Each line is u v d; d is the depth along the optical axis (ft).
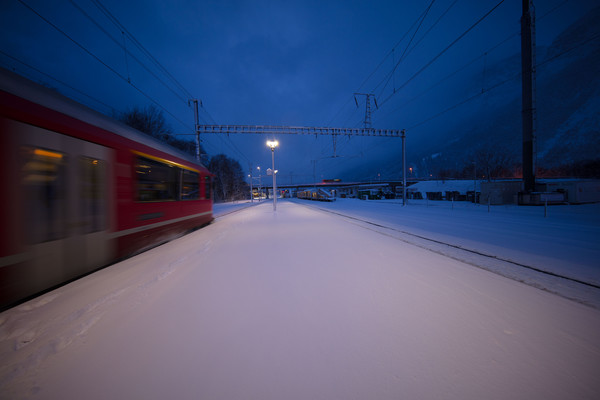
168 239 23.38
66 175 12.43
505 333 7.45
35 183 10.96
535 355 6.42
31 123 10.85
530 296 10.09
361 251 18.38
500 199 64.90
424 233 25.50
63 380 5.93
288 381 5.75
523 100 60.44
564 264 14.30
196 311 9.22
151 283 12.19
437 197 104.47
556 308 9.04
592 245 19.03
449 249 18.48
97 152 14.40
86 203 13.60
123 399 5.36
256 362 6.39
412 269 13.89
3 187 9.78
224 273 13.67
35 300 10.35
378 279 12.32
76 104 14.48
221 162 174.29
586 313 8.63
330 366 6.20
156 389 5.59
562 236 22.67
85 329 8.07
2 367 6.42
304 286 11.55
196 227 32.27
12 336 7.79
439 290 10.84
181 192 26.27
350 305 9.49
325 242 21.93
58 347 7.17
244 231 29.55
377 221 36.81
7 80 10.62
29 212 10.68
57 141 11.99
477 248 18.51
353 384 5.62
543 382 5.55
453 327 7.82
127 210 16.99
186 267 14.87
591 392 5.27
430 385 5.54
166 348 7.04
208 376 5.95
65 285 12.01
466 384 5.54
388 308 9.20
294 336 7.50
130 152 17.35
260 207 85.92
